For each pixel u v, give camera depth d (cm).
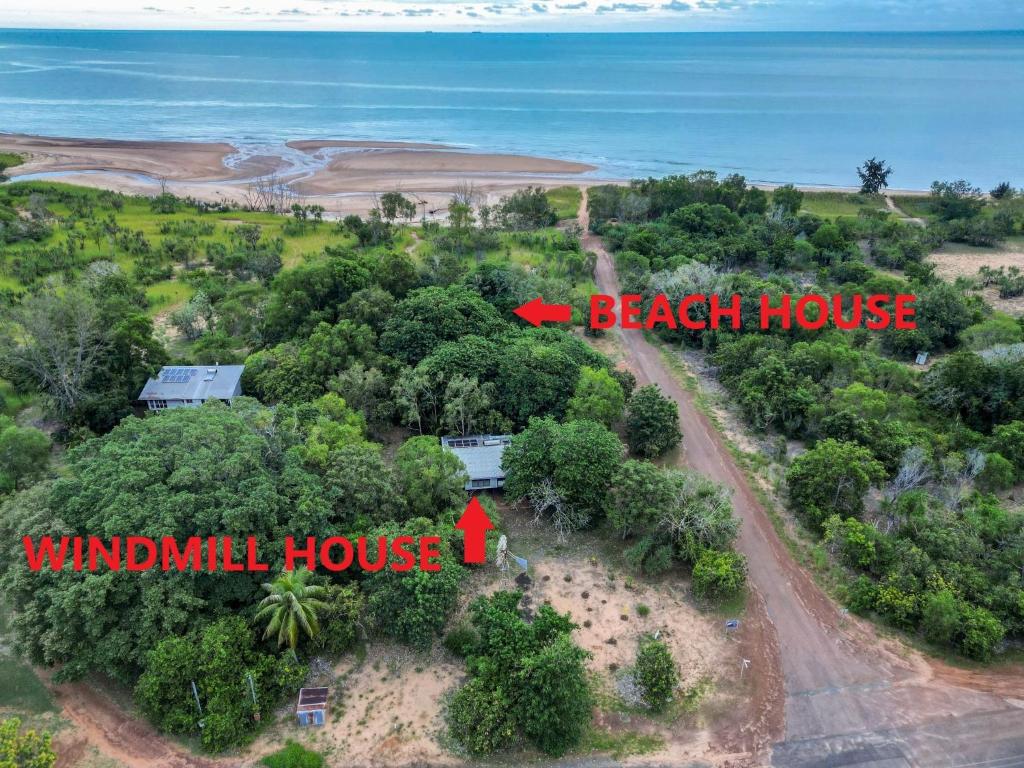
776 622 4912
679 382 8475
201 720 3975
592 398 6644
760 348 8256
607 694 4338
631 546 5544
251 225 14125
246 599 4528
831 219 15625
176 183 18700
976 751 3988
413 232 14362
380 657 4575
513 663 4100
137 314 7919
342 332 7462
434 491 5534
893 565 5069
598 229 14912
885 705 4281
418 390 6838
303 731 4088
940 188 17325
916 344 9012
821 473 5803
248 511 4469
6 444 5922
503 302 9206
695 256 12269
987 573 4988
